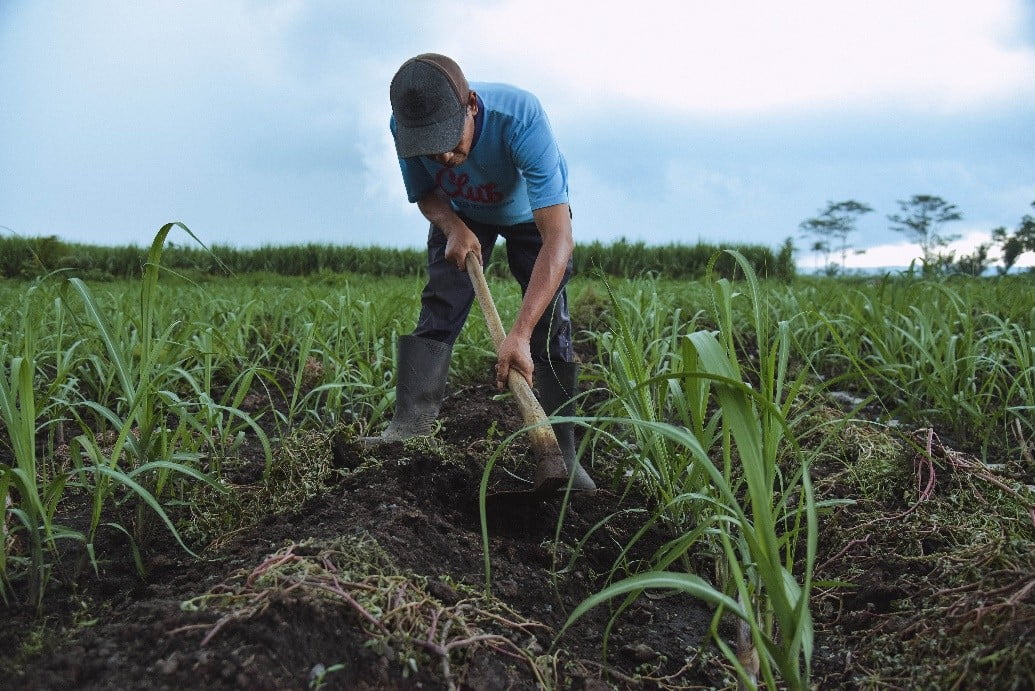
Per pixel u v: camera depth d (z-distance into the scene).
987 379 4.36
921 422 4.07
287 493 2.91
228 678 1.73
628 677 2.24
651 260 22.53
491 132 2.98
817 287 6.54
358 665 1.92
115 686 1.71
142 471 2.40
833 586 2.45
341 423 3.35
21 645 1.99
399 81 2.83
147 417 2.56
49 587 2.31
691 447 1.80
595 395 4.54
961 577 2.38
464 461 3.21
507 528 2.90
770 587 1.75
